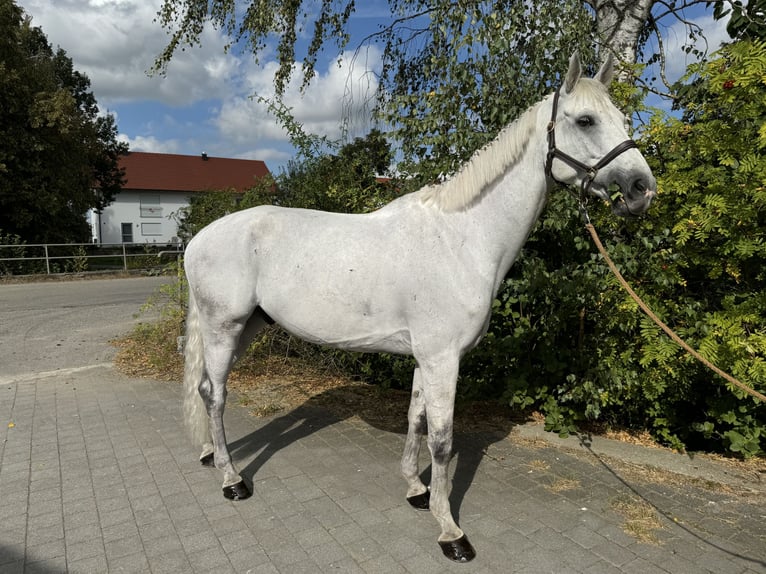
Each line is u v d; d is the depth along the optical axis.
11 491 2.87
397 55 6.23
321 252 2.54
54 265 16.80
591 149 2.11
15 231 18.08
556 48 4.06
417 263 2.36
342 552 2.33
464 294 2.32
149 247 19.84
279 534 2.47
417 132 4.41
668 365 3.31
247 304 2.73
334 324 2.55
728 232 3.00
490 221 2.35
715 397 3.48
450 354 2.38
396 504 2.77
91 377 5.25
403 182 4.98
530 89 4.09
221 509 2.70
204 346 2.94
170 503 2.76
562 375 3.86
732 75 2.93
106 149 26.00
